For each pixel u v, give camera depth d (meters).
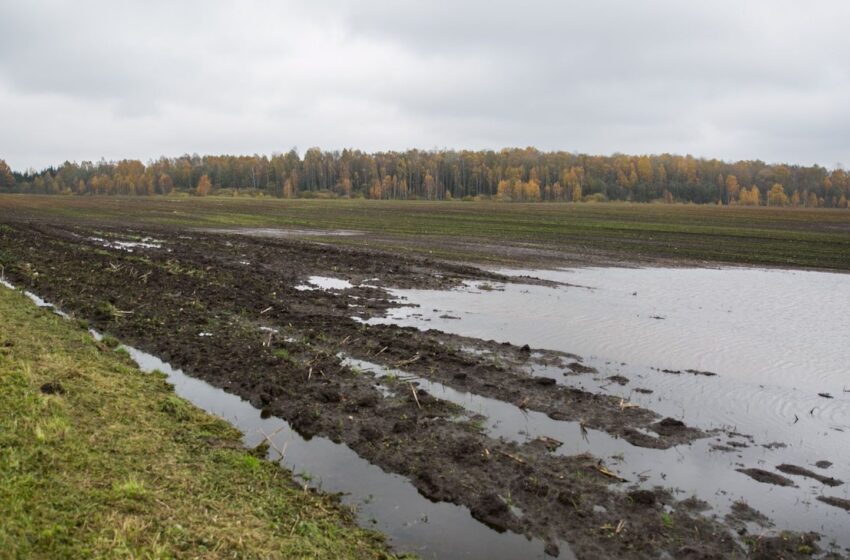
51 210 63.88
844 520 8.02
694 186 157.75
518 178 149.25
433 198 150.38
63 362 11.64
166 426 9.63
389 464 9.19
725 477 9.09
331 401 11.41
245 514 7.30
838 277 28.81
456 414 11.01
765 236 47.09
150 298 19.19
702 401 12.23
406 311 19.67
